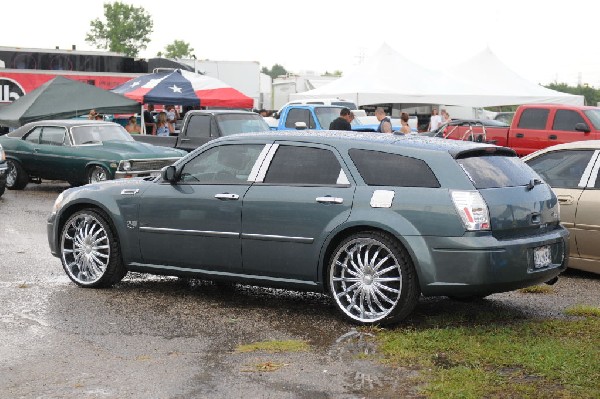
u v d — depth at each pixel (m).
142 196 7.79
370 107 33.44
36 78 28.95
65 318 6.93
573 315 7.05
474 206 6.26
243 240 7.17
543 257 6.64
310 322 6.80
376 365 5.57
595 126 18.38
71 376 5.36
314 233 6.81
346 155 6.87
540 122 19.14
